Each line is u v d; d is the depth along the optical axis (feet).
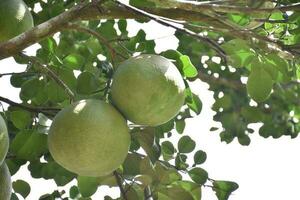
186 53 10.71
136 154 9.25
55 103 9.58
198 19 9.16
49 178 9.60
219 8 8.75
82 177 9.35
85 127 8.38
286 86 11.52
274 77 9.15
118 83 8.50
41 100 9.50
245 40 8.98
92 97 9.12
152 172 9.25
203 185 9.51
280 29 9.45
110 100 8.65
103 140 8.39
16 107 9.37
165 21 8.87
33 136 9.09
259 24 9.38
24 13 9.32
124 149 8.52
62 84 8.95
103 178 9.33
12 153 9.29
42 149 9.16
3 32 9.23
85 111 8.42
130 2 9.36
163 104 8.50
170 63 8.62
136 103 8.46
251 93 9.12
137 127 8.95
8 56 8.61
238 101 11.60
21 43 8.61
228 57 9.16
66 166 8.51
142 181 9.17
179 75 8.63
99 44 9.73
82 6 8.77
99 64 9.51
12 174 9.41
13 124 9.46
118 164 8.56
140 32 9.57
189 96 9.30
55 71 9.45
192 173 9.52
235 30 8.95
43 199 9.62
